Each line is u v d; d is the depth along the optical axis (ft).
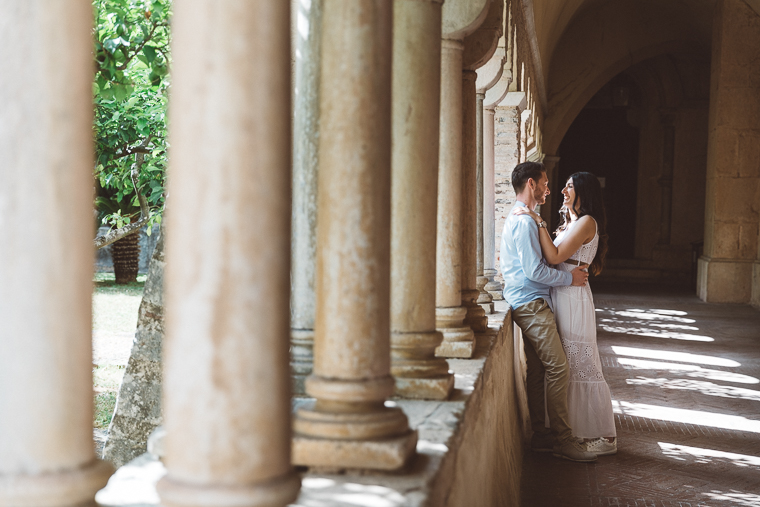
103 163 20.70
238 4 4.43
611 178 82.43
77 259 5.15
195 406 4.53
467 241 15.20
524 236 17.21
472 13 12.84
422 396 9.47
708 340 38.65
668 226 78.74
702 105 77.30
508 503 13.58
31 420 5.04
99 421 21.81
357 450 6.68
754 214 56.44
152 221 21.57
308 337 9.60
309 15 9.18
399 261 9.74
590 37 69.97
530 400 18.84
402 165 9.73
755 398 25.62
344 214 6.82
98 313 45.65
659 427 21.49
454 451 7.72
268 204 4.56
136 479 6.68
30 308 5.01
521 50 30.37
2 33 4.96
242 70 4.44
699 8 63.46
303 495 6.24
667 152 78.33
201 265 4.47
